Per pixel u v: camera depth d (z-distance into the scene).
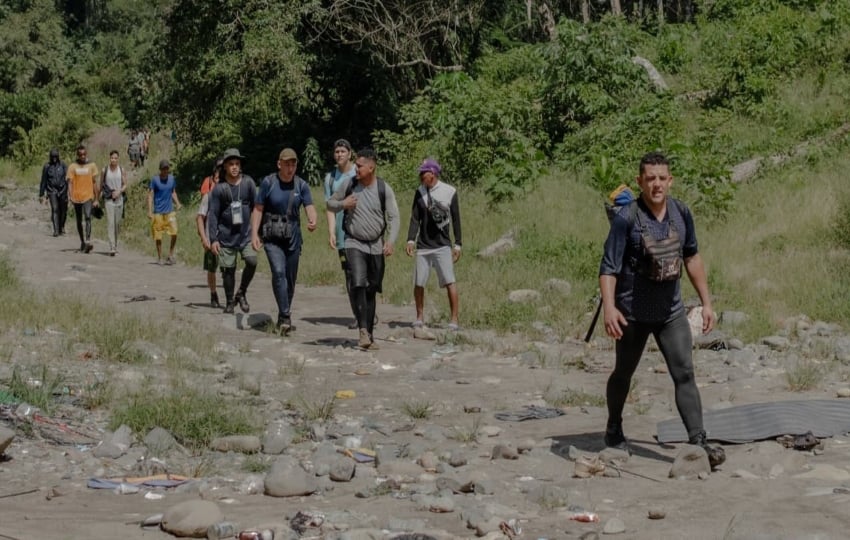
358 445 7.45
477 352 11.40
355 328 12.95
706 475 6.33
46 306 11.84
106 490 6.10
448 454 6.95
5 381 8.34
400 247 18.77
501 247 17.88
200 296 15.69
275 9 28.39
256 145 32.69
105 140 47.47
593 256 16.45
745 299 13.86
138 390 8.39
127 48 62.34
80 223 21.86
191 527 5.14
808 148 21.33
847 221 16.78
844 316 12.95
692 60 30.12
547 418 8.39
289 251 12.22
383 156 30.84
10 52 58.66
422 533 5.10
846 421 7.76
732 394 9.08
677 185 19.88
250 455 7.11
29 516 5.44
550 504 5.79
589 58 25.80
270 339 11.78
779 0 30.25
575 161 23.16
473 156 23.64
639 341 6.83
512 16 41.31
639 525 5.32
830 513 5.36
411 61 30.81
